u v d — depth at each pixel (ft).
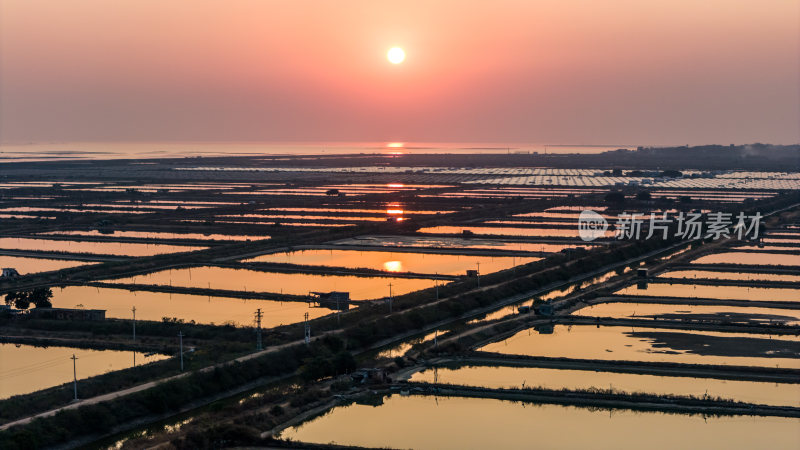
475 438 220.84
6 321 334.85
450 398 256.93
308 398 248.52
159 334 317.22
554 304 383.65
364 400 254.88
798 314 364.99
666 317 359.25
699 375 276.82
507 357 294.87
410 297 377.09
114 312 355.77
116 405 233.35
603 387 262.88
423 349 304.71
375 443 217.77
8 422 219.41
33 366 278.26
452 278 436.35
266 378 270.87
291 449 213.25
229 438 216.33
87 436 221.87
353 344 308.19
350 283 427.33
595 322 351.05
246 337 305.94
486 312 378.94
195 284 424.46
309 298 381.19
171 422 237.45
